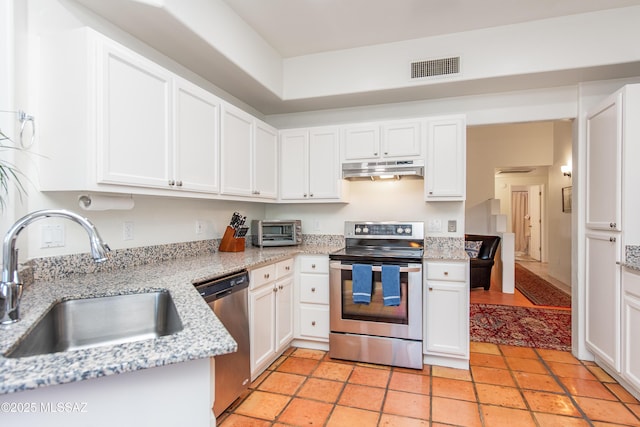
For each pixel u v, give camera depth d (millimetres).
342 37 2854
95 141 1498
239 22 2518
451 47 2789
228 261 2320
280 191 3334
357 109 3438
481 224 6633
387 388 2291
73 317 1336
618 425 1873
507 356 2795
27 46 1530
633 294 2086
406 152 2965
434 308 2621
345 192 3326
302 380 2398
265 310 2451
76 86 1495
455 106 3133
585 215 2705
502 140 6566
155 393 829
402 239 3076
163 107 1871
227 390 1957
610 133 2332
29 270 1525
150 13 1861
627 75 2641
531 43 2604
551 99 2889
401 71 2914
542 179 8375
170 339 889
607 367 2480
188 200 2586
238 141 2615
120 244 2020
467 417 1957
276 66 3092
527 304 4371
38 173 1574
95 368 734
